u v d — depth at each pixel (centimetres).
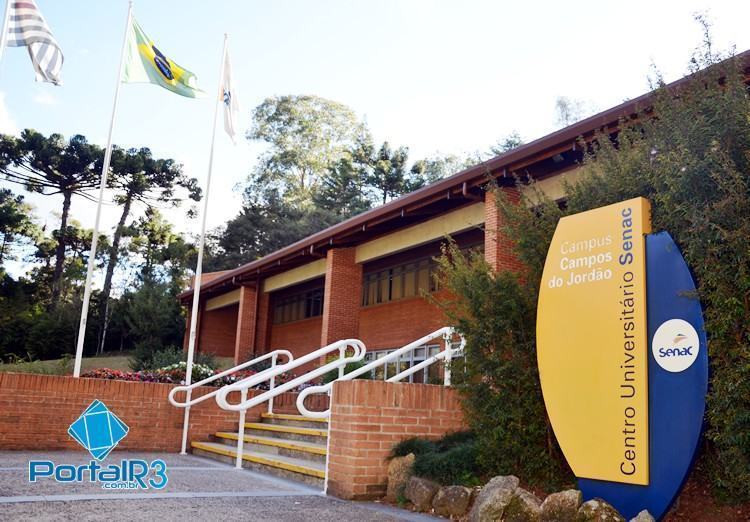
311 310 2559
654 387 508
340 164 5078
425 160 5188
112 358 3591
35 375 1048
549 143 1096
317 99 5725
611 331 540
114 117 1240
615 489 518
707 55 591
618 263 548
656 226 555
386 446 696
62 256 4281
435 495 615
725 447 489
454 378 695
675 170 521
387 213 1573
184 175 4409
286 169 5500
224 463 984
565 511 499
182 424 1151
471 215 1459
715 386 473
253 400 913
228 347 3092
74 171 4119
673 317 506
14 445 1015
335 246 1923
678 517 523
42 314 4012
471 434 729
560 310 584
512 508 527
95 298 4153
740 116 507
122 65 1267
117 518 504
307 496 679
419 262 2006
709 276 484
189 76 1391
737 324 476
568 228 595
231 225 4722
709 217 491
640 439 505
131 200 4412
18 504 538
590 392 545
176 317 3734
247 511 570
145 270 4425
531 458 632
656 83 638
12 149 3931
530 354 650
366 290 2244
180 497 627
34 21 1191
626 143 653
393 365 1515
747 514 499
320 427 1024
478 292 669
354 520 554
